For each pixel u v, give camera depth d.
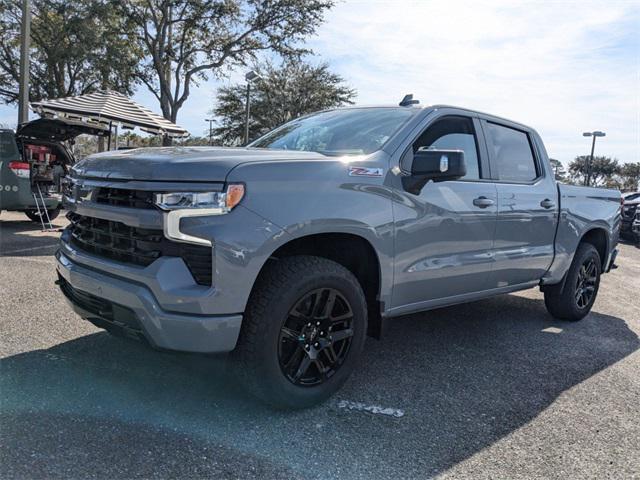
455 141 3.93
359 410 3.10
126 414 2.85
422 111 3.73
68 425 2.69
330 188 2.96
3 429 2.61
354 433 2.82
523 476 2.52
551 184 4.83
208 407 2.99
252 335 2.73
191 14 22.77
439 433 2.88
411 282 3.47
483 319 5.30
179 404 3.00
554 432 2.97
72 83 26.38
